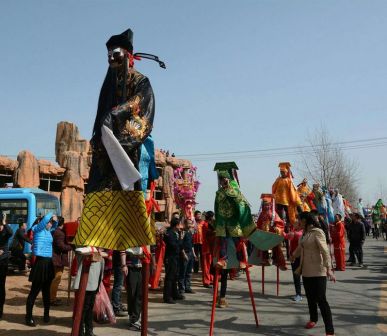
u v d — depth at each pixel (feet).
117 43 13.97
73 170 91.40
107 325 25.13
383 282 41.42
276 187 39.40
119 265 28.25
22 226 43.65
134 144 12.55
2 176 88.38
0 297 26.68
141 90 13.46
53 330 24.12
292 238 33.24
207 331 23.30
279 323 25.13
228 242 23.12
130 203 13.58
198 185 41.47
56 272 31.14
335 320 25.43
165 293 32.83
